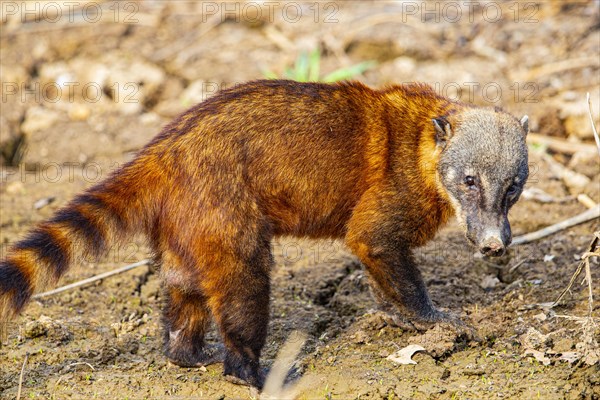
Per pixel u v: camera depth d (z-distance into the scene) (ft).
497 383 31.22
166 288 33.14
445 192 33.09
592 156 49.75
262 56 61.16
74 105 57.88
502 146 32.14
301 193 32.55
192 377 32.89
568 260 39.99
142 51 61.72
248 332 31.09
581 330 33.68
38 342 35.29
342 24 63.36
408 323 35.24
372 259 33.78
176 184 30.73
